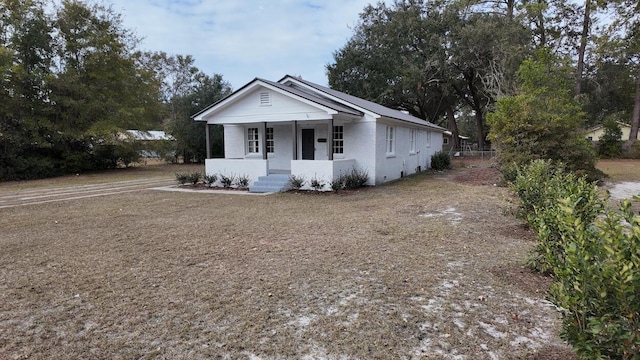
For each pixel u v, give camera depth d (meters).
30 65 18.06
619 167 18.98
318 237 5.99
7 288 3.97
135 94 23.55
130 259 4.93
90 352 2.76
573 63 25.12
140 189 13.27
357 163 13.34
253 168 13.05
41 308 3.50
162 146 25.33
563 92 13.58
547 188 5.29
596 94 33.12
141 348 2.80
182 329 3.06
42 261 4.89
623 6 18.98
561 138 11.84
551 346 2.75
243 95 12.73
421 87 27.94
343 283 4.02
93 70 20.27
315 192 11.54
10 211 8.84
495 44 23.39
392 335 2.94
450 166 21.72
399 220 7.22
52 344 2.87
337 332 2.99
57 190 13.30
